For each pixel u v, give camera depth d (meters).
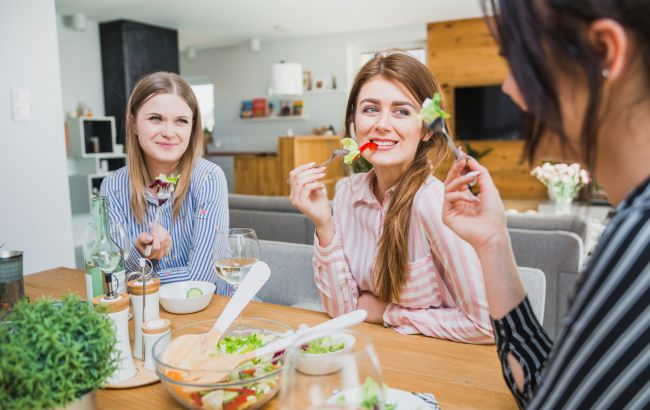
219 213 1.71
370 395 0.53
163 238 1.47
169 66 7.21
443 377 0.88
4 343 0.65
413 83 1.20
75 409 0.70
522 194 6.87
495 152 6.96
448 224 0.81
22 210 2.83
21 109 2.80
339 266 1.26
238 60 8.70
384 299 1.26
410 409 0.75
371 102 1.23
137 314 0.99
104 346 0.71
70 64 6.45
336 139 7.37
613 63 0.44
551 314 2.38
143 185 1.70
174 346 0.86
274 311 1.27
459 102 7.00
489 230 0.78
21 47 2.79
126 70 6.63
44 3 2.89
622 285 0.44
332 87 7.97
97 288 1.13
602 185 0.53
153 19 6.63
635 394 0.43
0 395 0.62
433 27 7.07
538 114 0.50
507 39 0.50
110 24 6.64
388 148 1.23
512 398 0.81
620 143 0.47
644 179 0.47
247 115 8.68
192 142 1.75
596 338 0.45
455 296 1.22
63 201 3.03
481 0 0.53
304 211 1.22
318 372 0.53
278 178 7.06
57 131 2.98
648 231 0.43
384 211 1.32
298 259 1.69
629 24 0.43
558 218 2.51
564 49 0.46
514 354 0.74
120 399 0.84
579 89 0.47
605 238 0.46
